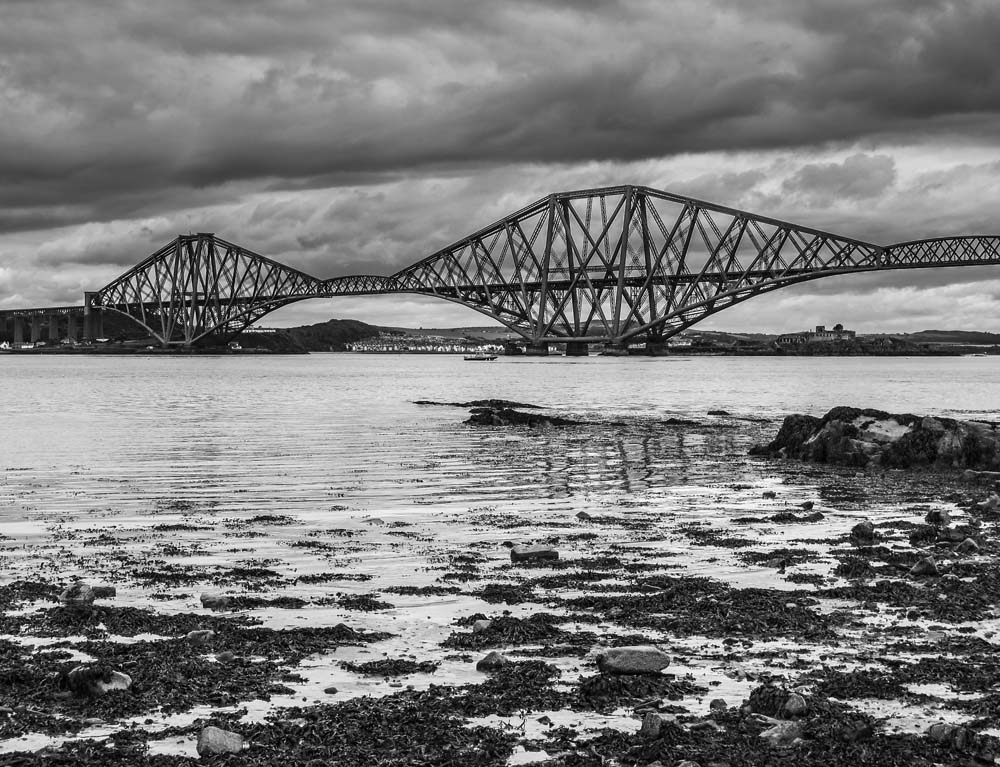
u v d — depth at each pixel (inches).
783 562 775.7
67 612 603.5
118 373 7618.1
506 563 788.6
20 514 1046.4
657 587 698.2
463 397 4072.3
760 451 1760.6
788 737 413.1
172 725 430.9
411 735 419.2
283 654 529.3
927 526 950.4
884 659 529.3
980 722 435.8
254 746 407.5
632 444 1971.0
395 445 1904.5
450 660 524.4
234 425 2445.9
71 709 447.2
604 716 443.5
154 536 911.0
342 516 1039.6
